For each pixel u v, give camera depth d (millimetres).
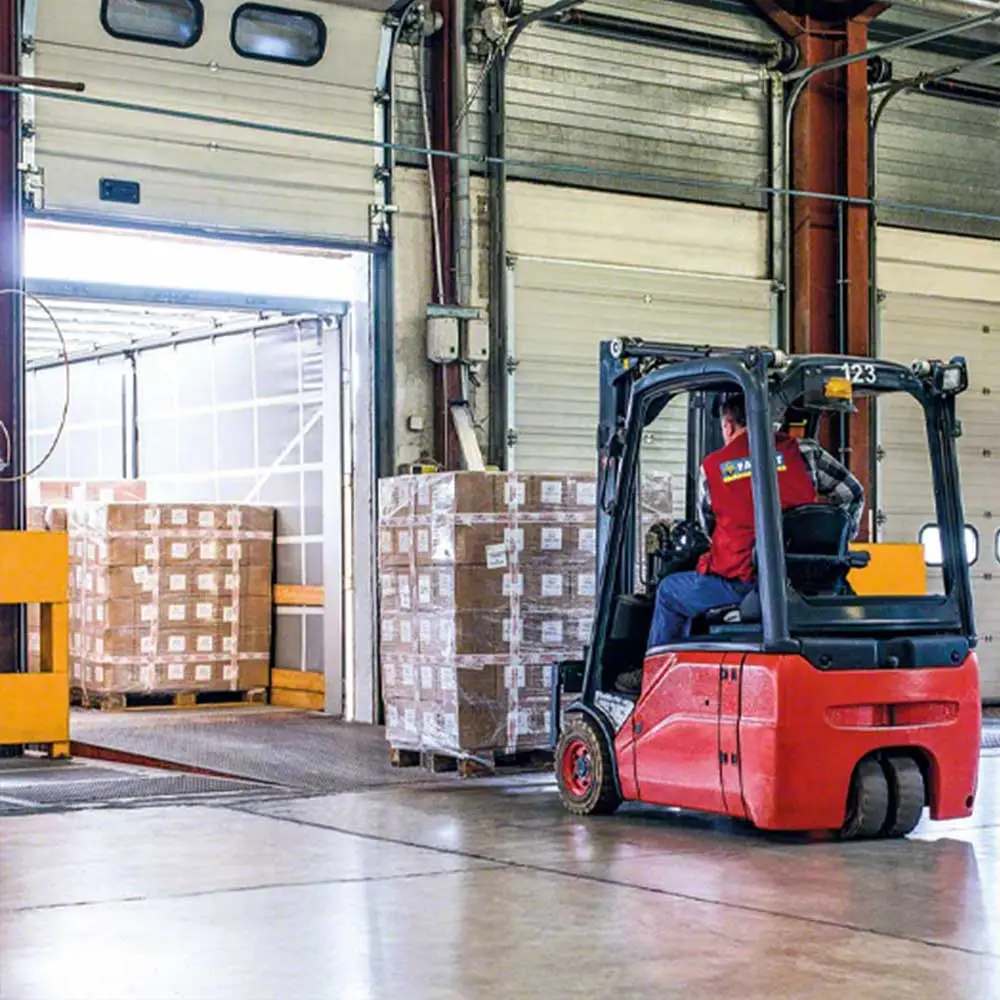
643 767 7918
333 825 7977
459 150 12703
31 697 10516
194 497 15875
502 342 13023
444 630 9891
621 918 5848
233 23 11820
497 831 7793
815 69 14055
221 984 4949
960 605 7781
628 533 8773
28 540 10430
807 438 8430
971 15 13664
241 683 14570
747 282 14188
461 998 4785
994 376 15508
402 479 10320
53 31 11242
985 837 7621
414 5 12422
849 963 5180
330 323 13219
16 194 11000
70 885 6465
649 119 13766
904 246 14984
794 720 7180
